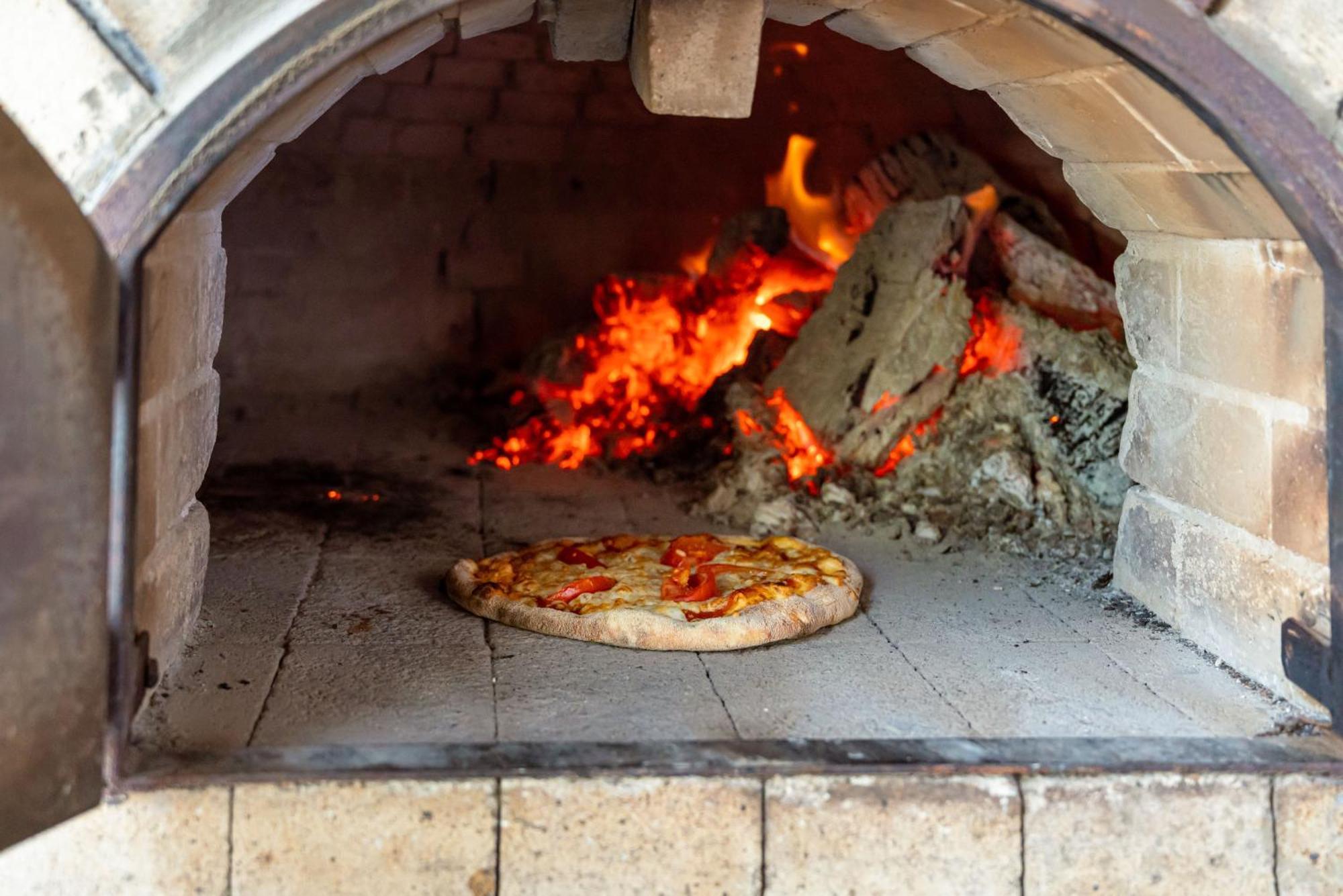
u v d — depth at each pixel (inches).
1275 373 74.2
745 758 66.9
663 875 66.1
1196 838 67.4
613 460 117.3
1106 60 69.7
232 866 65.0
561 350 137.8
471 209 146.2
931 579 90.6
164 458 70.9
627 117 145.1
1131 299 85.7
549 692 74.5
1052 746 68.6
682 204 147.7
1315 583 72.3
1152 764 67.3
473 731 70.4
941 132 133.4
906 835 66.7
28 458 59.4
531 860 65.8
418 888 65.5
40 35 62.8
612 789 65.9
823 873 66.6
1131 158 76.6
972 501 100.0
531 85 142.3
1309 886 67.9
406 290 145.9
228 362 143.3
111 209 62.8
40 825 61.1
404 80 140.3
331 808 65.2
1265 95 67.0
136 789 64.5
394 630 81.7
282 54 63.7
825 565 87.8
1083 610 85.9
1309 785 67.7
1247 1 67.1
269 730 69.9
